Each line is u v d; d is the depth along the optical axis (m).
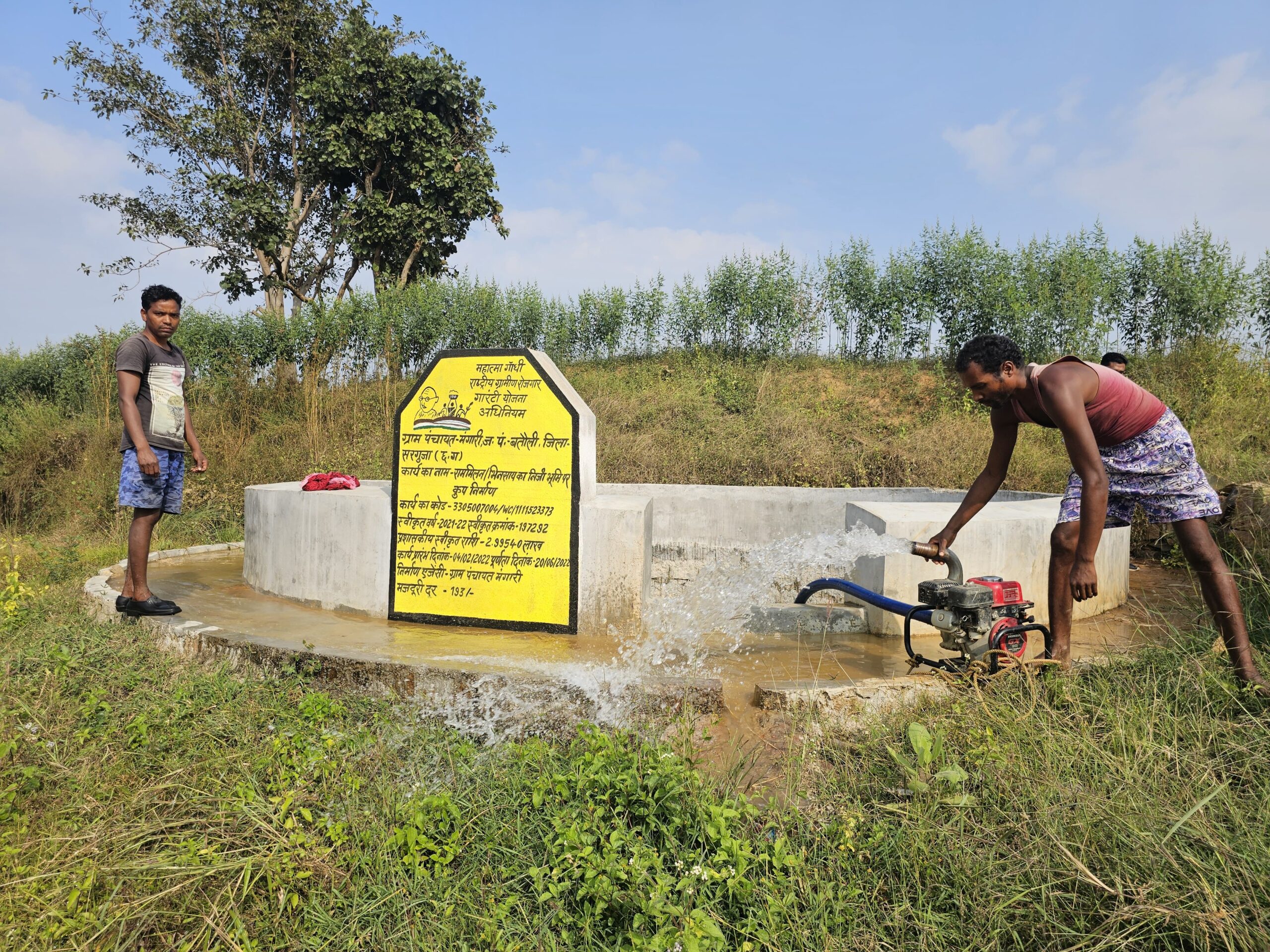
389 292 13.59
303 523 5.16
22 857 2.32
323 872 2.30
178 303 4.58
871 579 4.66
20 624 4.56
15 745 2.73
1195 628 3.79
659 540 6.71
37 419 12.38
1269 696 2.77
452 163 15.95
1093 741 2.57
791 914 2.04
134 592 4.59
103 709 3.18
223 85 16.06
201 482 9.55
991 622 3.38
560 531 4.54
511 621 4.61
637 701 3.30
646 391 12.27
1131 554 6.72
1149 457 3.09
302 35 15.66
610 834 2.30
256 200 15.11
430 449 4.77
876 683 3.33
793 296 14.09
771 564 5.76
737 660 4.02
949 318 13.47
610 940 2.06
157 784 2.67
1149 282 12.66
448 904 2.17
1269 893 1.88
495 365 4.66
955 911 2.07
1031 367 3.31
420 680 3.52
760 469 9.64
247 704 3.35
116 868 2.24
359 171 16.20
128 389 4.35
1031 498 6.98
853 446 10.26
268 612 4.95
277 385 12.27
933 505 5.04
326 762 2.78
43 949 2.01
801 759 2.81
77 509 9.78
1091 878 1.94
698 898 2.12
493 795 2.64
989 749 2.58
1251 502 5.57
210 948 2.05
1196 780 2.34
